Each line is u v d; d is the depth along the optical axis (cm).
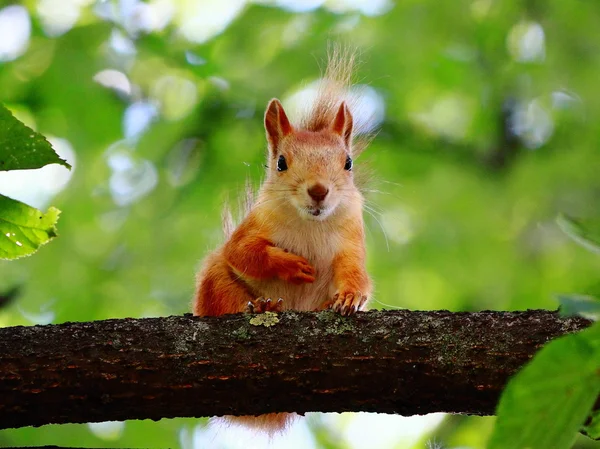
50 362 605
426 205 1464
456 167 1529
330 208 839
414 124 1572
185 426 1207
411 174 1523
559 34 1499
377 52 1455
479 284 1395
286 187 852
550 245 1416
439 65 1491
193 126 1405
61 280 1322
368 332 626
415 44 1470
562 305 424
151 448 1187
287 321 638
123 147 1377
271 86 1407
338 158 877
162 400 613
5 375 598
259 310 771
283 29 1431
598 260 1374
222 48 1416
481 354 608
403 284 1402
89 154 1353
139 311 1331
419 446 1224
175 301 1343
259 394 619
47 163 546
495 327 619
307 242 862
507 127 1571
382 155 1505
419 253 1418
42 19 1348
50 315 1315
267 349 621
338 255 860
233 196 1385
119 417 619
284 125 909
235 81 1406
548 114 1557
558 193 1459
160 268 1357
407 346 616
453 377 607
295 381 617
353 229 872
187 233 1376
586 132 1501
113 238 1367
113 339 619
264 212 865
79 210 1352
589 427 523
